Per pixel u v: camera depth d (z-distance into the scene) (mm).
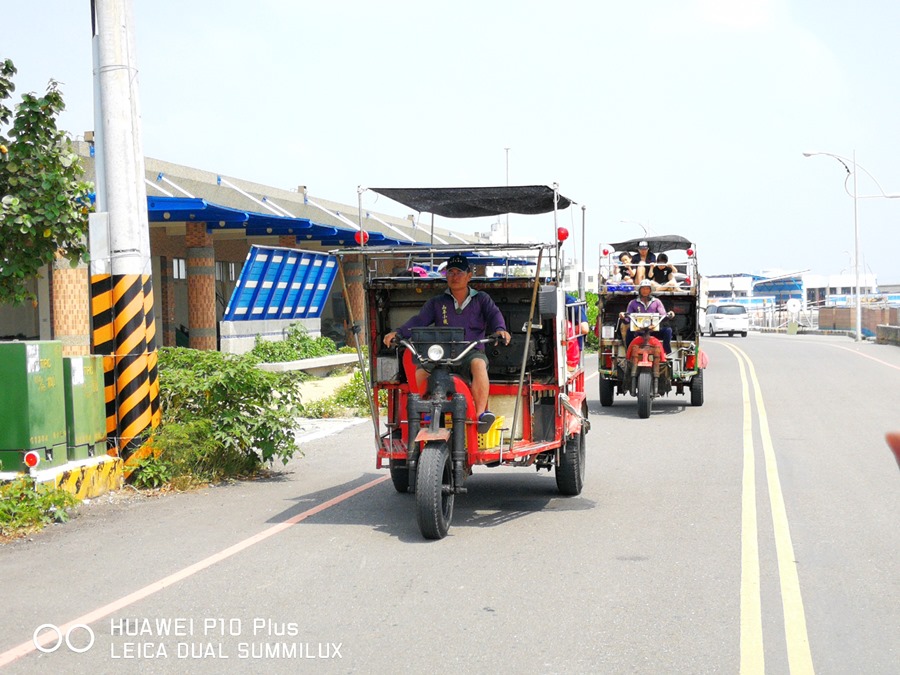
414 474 8469
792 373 27000
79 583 6816
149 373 10680
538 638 5582
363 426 16578
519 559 7402
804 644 5477
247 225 24422
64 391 9891
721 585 6648
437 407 8219
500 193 9586
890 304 68812
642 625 5809
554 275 9492
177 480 10508
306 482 11078
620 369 18828
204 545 7918
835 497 9711
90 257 10648
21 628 5867
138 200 10617
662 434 14930
